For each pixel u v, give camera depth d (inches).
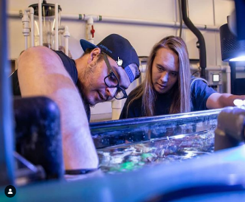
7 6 6.6
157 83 54.5
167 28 91.4
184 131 32.8
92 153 17.3
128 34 85.1
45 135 9.6
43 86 18.7
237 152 9.7
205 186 7.9
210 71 90.3
